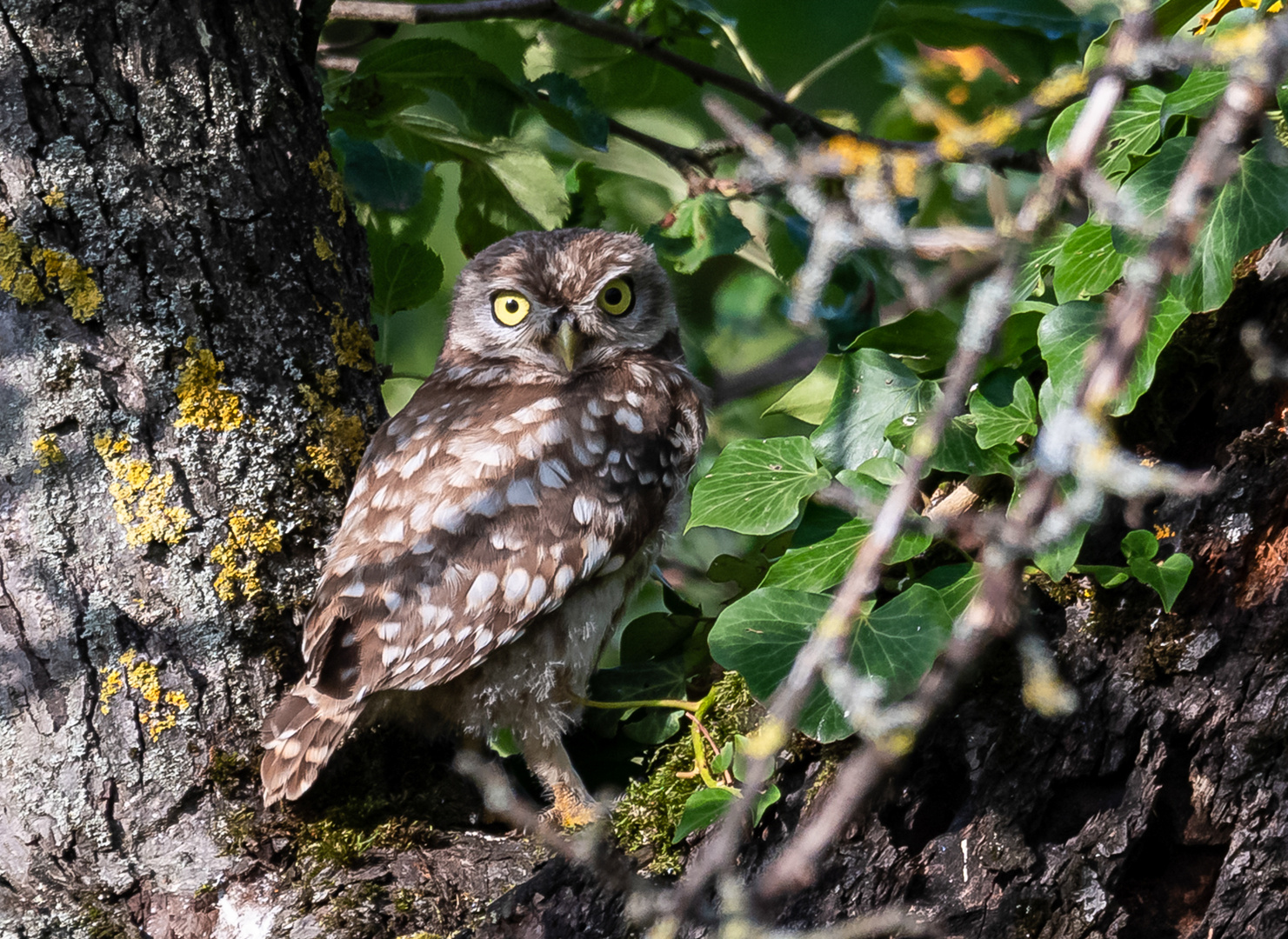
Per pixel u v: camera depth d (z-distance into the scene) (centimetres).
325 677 611
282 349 638
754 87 914
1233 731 467
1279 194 453
